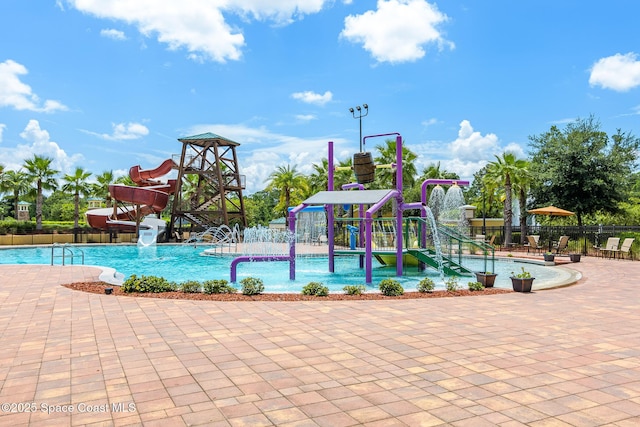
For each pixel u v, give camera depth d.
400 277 15.92
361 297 10.71
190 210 38.25
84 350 6.38
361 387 4.89
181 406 4.41
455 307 9.52
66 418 4.17
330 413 4.23
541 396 4.62
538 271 17.62
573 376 5.22
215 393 4.74
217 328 7.65
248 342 6.75
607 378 5.16
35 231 39.84
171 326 7.80
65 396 4.70
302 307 9.50
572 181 28.97
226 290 11.29
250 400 4.55
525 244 29.78
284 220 45.38
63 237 36.22
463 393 4.71
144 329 7.59
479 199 54.00
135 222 36.38
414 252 16.22
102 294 11.15
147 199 34.28
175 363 5.77
